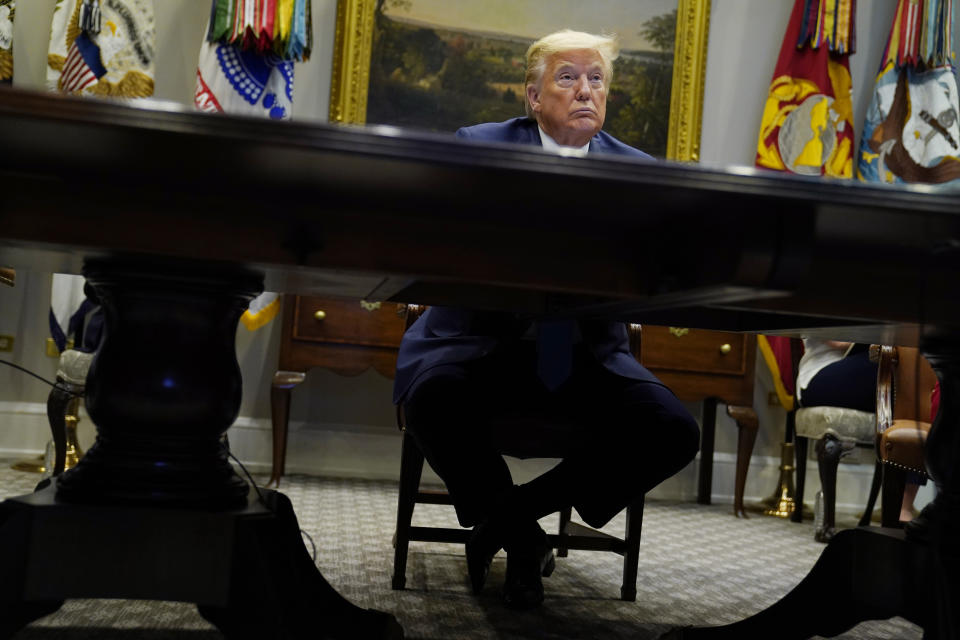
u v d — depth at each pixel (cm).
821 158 503
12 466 416
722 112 524
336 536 300
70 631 164
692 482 508
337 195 105
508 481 217
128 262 127
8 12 431
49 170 101
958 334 156
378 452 491
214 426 132
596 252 115
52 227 105
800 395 417
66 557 121
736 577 281
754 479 513
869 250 122
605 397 224
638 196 103
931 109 506
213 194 106
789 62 510
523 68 503
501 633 189
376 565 258
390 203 107
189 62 474
